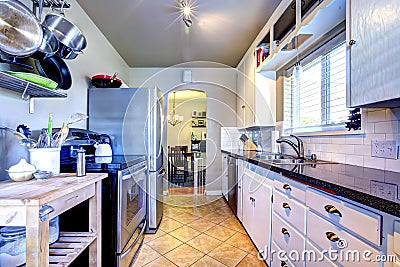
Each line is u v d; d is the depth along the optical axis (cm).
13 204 96
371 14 123
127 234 213
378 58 118
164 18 292
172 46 379
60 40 185
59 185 123
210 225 322
